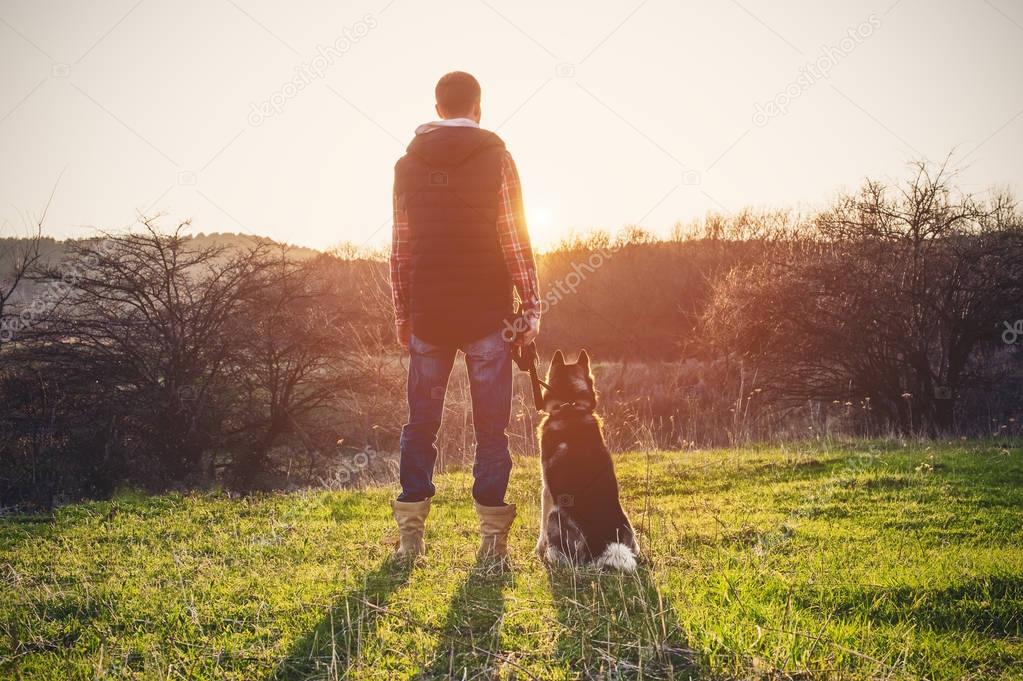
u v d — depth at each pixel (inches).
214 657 104.3
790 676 96.2
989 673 101.0
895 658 103.5
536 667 99.0
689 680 95.7
